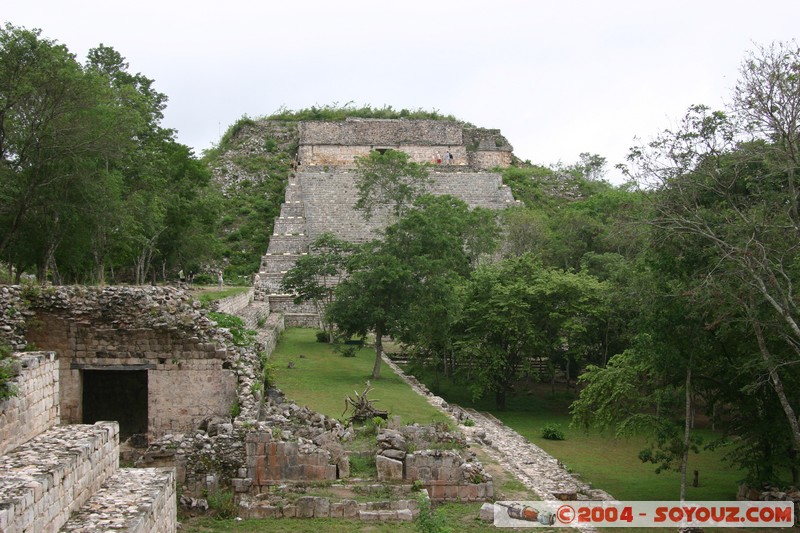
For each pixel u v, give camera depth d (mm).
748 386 23828
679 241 25594
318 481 20859
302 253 72688
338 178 91625
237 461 20891
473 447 29031
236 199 89125
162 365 24562
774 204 25391
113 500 14312
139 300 24656
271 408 24781
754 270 23375
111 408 27000
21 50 31047
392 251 44844
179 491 20578
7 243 34031
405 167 71562
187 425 24438
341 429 23938
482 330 46094
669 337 26000
